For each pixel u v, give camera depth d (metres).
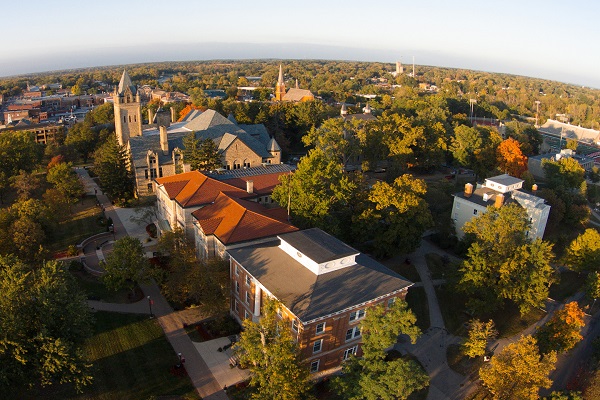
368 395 40.81
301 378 39.53
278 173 87.31
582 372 55.91
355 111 185.38
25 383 42.06
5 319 39.62
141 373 49.44
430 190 99.00
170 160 102.81
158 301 62.94
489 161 119.75
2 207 97.62
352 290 49.75
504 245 62.44
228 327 57.22
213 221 64.56
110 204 100.88
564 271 84.06
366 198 75.12
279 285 50.06
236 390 47.38
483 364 55.69
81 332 44.41
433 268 78.19
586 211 102.56
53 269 44.44
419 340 59.66
